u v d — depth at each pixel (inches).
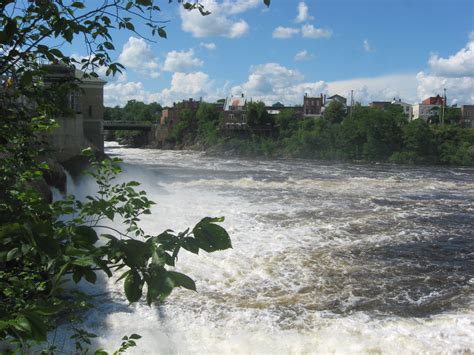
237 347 301.0
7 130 117.0
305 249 547.2
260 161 2546.8
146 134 4623.5
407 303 381.1
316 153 2913.4
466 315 352.8
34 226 58.5
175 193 1031.0
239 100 4067.4
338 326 329.7
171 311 350.6
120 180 1101.7
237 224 684.1
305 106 4574.3
